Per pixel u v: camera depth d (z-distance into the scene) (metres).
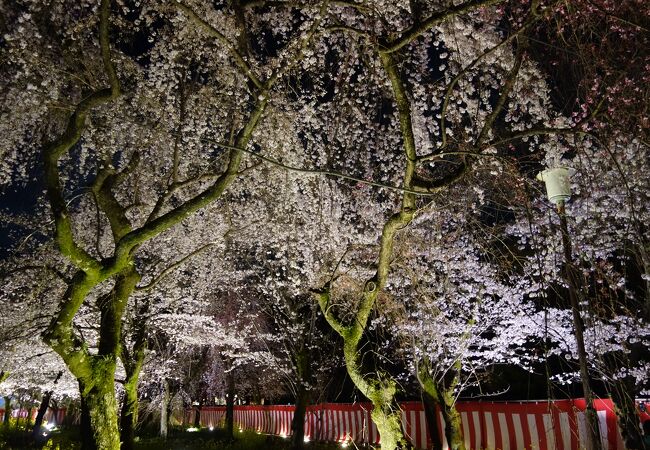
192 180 9.55
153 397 26.55
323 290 9.39
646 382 10.79
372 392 8.83
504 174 7.52
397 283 13.36
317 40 10.03
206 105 11.19
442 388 14.32
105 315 8.84
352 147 12.93
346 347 9.00
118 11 10.07
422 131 11.41
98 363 8.15
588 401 6.44
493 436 13.81
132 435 12.92
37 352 15.75
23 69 9.17
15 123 9.66
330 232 13.28
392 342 15.56
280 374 23.44
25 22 8.66
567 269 6.23
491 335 18.31
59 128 10.66
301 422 17.27
